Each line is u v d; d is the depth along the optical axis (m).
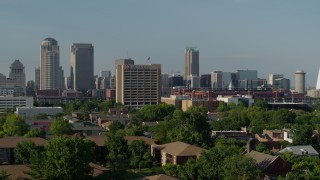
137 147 186.25
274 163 159.88
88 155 133.00
